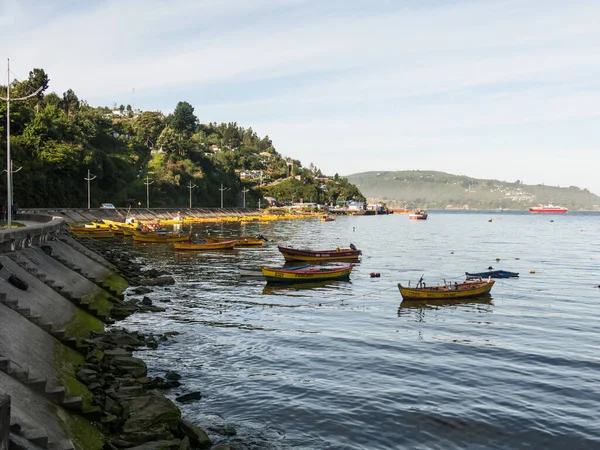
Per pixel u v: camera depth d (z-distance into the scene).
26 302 26.38
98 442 16.59
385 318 38.44
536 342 31.94
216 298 44.97
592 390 23.73
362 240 119.94
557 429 19.77
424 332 34.28
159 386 23.09
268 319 37.31
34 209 109.50
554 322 37.56
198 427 18.55
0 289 25.45
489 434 19.34
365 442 18.58
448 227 196.25
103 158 164.88
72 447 14.17
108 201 165.00
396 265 72.31
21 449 12.45
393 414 20.88
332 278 57.03
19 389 16.70
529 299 46.91
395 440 18.77
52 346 22.95
